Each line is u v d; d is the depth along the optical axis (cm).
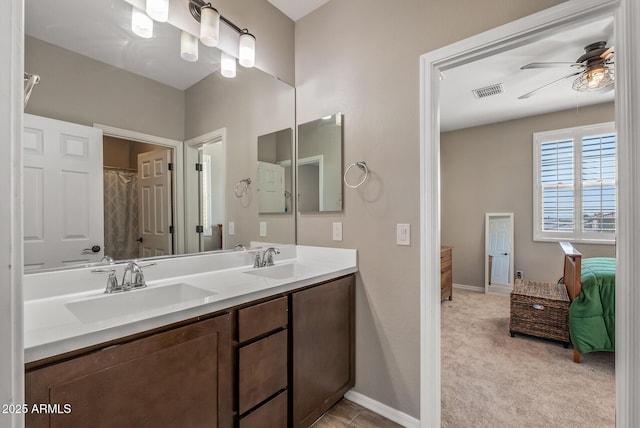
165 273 151
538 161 406
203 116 169
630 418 103
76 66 125
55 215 118
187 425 104
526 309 277
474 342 272
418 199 159
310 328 154
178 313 101
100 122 131
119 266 135
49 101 117
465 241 467
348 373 180
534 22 127
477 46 141
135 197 143
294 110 219
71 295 119
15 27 47
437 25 154
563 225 389
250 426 126
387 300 172
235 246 185
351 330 183
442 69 159
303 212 215
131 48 141
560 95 338
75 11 125
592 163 370
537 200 406
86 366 82
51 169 118
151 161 148
